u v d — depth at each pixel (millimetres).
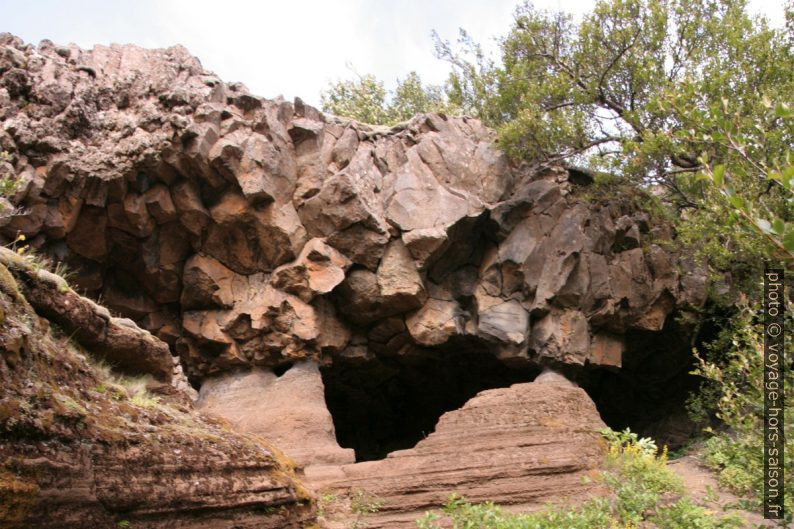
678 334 19562
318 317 16516
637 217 18703
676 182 18141
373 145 17391
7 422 4688
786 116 5199
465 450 13047
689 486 12984
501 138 17734
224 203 15766
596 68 19141
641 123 17953
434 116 17844
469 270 17797
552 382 16984
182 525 5812
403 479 12258
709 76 16484
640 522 11055
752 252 14797
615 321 18266
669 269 18281
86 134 15211
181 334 17016
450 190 17109
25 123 14719
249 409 15695
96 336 6590
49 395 5141
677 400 21359
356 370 19156
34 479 4754
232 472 6426
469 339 17953
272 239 16047
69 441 5164
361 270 16781
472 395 20844
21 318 5402
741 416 11484
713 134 6656
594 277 17812
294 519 6797
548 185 17828
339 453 14148
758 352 10445
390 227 16688
